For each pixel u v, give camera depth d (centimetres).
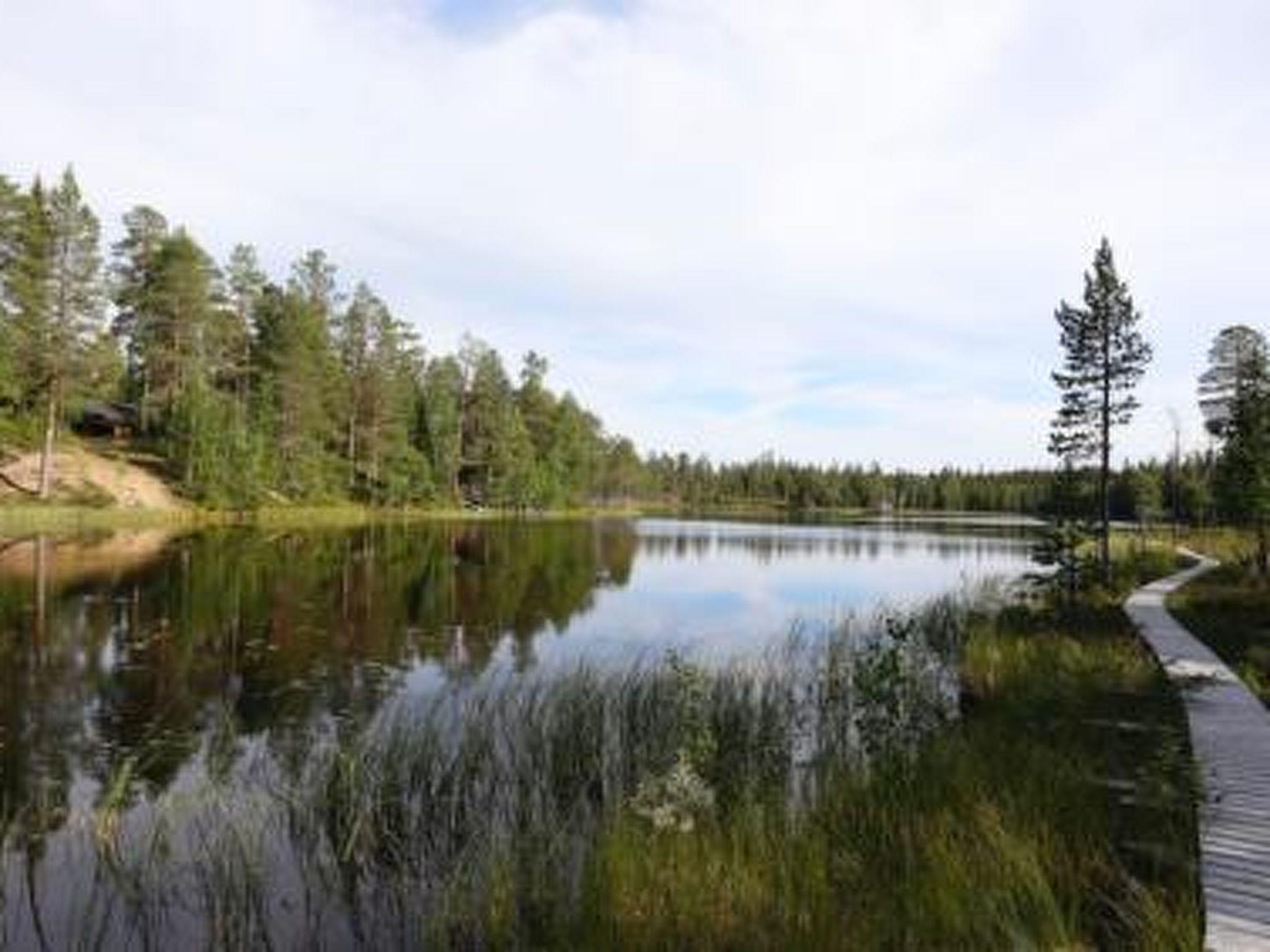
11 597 2356
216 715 1414
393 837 955
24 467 4912
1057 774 1035
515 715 1371
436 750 1165
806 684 1702
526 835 949
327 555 3784
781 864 809
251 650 1903
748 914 733
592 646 2094
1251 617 2412
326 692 1570
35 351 4875
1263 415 3556
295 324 6588
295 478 6444
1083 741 1231
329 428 6862
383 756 1149
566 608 2709
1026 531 9300
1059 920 700
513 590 3042
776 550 5588
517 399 10250
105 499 4934
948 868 787
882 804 960
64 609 2233
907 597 3269
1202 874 795
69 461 5156
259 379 6819
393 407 7650
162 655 1819
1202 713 1376
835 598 3222
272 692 1564
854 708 1509
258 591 2678
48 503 4609
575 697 1407
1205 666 1744
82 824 981
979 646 1947
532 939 759
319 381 6788
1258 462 3494
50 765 1172
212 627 2128
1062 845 837
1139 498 6644
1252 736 1241
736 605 2941
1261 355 3847
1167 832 895
